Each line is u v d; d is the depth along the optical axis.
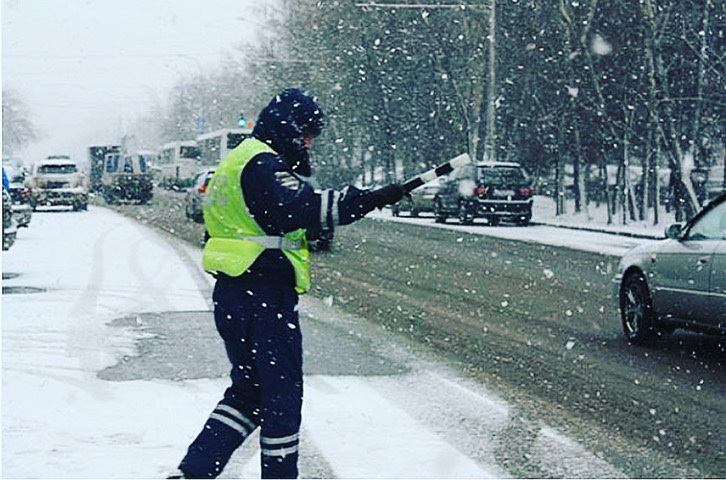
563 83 36.56
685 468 6.45
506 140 42.22
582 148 37.62
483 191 34.22
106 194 58.75
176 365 9.48
